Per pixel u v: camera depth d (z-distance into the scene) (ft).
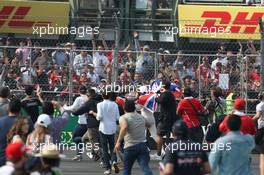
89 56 195.93
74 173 161.89
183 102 169.78
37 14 227.61
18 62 194.49
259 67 198.39
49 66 194.80
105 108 161.89
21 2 227.40
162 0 248.32
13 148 88.53
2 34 226.38
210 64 204.44
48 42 226.38
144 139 139.33
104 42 216.33
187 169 103.71
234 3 250.16
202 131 170.09
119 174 163.63
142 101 178.29
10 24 225.97
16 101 123.85
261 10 240.73
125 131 138.31
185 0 251.60
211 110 179.83
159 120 173.58
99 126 166.50
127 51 194.18
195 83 198.29
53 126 147.84
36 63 194.80
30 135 123.85
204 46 234.99
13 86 193.67
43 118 124.47
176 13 245.86
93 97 170.30
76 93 193.67
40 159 95.50
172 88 189.47
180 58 199.82
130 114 139.03
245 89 197.98
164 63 196.54
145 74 194.70
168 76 196.03
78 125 178.40
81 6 244.63
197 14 243.81
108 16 247.70
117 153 162.50
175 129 104.73
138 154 138.72
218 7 243.19
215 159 108.47
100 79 195.00
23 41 225.35
